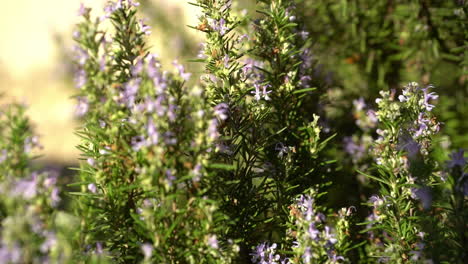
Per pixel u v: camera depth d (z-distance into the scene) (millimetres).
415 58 930
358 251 852
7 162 667
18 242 648
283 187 810
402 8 917
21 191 654
